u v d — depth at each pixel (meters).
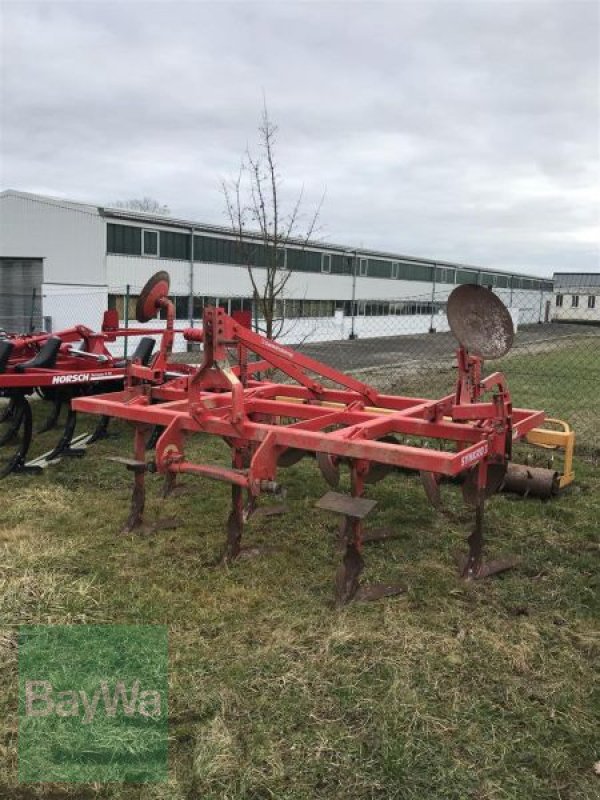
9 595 3.69
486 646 3.23
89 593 3.77
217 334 4.13
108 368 7.46
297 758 2.51
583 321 45.00
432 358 20.47
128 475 6.00
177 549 4.39
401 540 4.57
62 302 21.47
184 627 3.42
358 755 2.52
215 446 7.10
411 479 5.97
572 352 22.28
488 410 3.86
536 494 5.39
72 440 7.06
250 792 2.36
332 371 4.93
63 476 5.95
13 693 2.89
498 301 4.21
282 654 3.16
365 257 33.69
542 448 7.14
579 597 3.78
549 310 46.66
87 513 5.06
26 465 6.14
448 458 3.36
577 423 8.95
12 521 4.87
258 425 4.03
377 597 3.72
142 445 4.72
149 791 2.38
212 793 2.36
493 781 2.40
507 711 2.77
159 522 4.75
